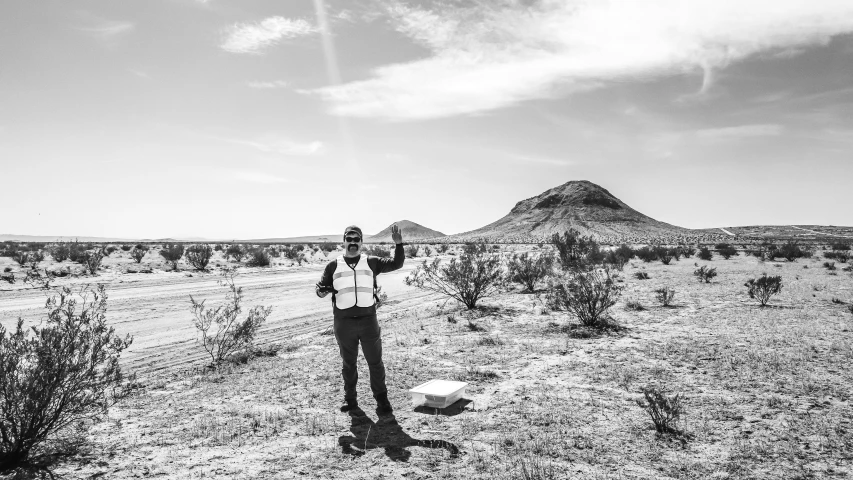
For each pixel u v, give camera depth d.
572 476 4.36
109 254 47.38
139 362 9.80
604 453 4.88
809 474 4.39
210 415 6.27
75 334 5.46
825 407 6.16
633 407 6.28
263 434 5.54
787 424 5.60
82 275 26.70
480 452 4.93
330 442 5.27
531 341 10.72
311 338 12.12
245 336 10.44
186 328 13.57
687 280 24.86
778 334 10.83
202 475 4.53
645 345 10.02
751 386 7.11
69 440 5.49
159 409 6.60
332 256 56.72
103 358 5.64
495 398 6.74
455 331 12.12
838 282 23.00
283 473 4.54
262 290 22.89
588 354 9.35
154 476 4.54
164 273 29.84
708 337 10.69
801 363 8.30
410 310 17.20
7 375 4.99
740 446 5.00
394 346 10.45
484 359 9.09
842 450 4.88
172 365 9.52
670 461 4.69
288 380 7.91
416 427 5.68
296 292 22.34
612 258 36.47
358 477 4.41
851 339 10.18
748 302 16.42
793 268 34.22
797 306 15.36
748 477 4.35
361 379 7.88
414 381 7.67
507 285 21.98
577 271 17.72
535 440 5.17
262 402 6.80
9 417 4.89
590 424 5.68
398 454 4.90
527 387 7.25
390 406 6.32
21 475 4.61
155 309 16.64
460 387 6.68
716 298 17.56
